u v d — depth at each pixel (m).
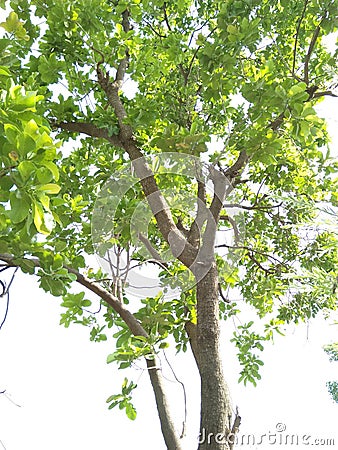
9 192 2.50
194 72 6.03
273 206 6.54
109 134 5.40
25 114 2.79
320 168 6.57
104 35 5.53
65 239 5.30
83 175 5.79
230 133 5.02
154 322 5.37
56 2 5.13
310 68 6.46
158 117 5.72
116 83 5.82
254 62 6.16
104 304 5.88
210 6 6.60
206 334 4.56
